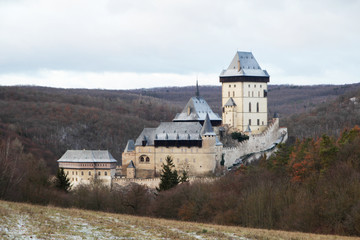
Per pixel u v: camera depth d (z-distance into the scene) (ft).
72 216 300.61
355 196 359.66
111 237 244.22
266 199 384.88
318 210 359.87
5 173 453.99
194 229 290.35
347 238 302.04
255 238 275.18
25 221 261.03
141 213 484.33
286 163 536.01
